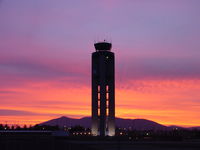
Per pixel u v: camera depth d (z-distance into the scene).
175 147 146.25
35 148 121.19
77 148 119.56
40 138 165.50
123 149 128.25
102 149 120.38
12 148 120.50
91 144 152.88
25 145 129.62
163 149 133.00
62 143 126.38
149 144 165.00
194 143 175.88
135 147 142.00
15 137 164.12
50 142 138.12
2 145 128.75
